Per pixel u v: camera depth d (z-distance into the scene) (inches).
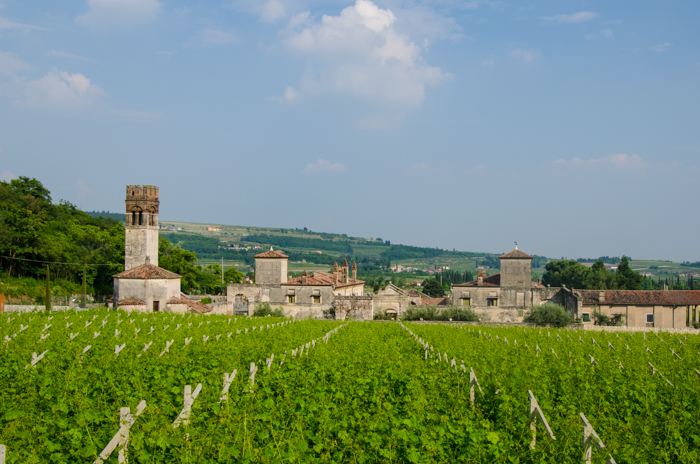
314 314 2925.7
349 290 3577.8
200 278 4247.0
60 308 2346.2
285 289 3021.7
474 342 1514.5
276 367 896.3
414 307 2861.7
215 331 1524.4
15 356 862.5
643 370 996.6
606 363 1078.4
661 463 530.0
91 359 903.1
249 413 585.6
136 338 1195.3
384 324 2306.8
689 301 2822.3
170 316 1991.9
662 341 1743.4
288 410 610.5
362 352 1156.5
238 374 801.6
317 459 461.7
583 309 2856.8
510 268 3083.2
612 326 2578.7
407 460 467.8
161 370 835.4
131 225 2780.5
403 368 930.7
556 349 1425.9
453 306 2871.6
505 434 537.3
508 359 1119.0
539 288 3004.4
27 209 3065.9
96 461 438.9
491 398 682.8
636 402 749.9
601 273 4714.6
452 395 719.1
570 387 808.9
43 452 453.4
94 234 3663.9
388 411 619.8
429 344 1393.9
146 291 2432.3
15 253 2940.5
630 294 2891.2
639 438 588.1
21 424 510.9
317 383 792.9
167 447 453.4
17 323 1421.0
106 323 1587.1
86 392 661.3
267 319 2150.6
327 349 1168.2
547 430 522.6
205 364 907.4
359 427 543.2
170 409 572.1
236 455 446.6
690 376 993.5
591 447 492.1
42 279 3063.5
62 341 1093.1
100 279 3550.7
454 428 531.8
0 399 605.3
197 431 491.2
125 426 451.5
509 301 3029.0
